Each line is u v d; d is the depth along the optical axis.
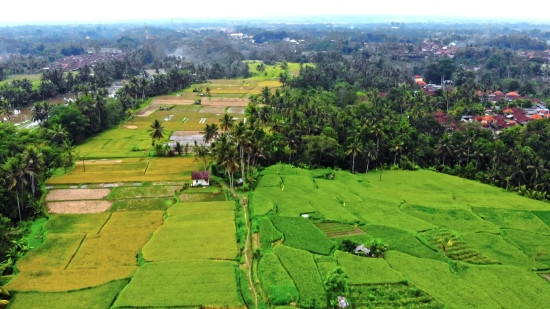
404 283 67.00
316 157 135.50
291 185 112.38
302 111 164.38
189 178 117.00
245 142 108.44
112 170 123.50
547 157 133.38
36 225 89.75
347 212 95.44
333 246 79.00
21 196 93.31
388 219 93.44
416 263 73.50
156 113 199.25
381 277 68.00
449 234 86.75
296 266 70.69
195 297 62.50
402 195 111.50
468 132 143.62
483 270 72.50
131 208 97.69
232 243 79.06
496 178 126.69
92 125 163.00
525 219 96.56
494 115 193.50
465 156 138.00
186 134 163.00
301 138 138.00
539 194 114.19
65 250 77.25
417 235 85.19
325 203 100.12
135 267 71.62
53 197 103.69
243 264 72.88
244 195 104.88
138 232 84.81
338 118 154.75
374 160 139.00
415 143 146.62
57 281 67.00
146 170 123.62
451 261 75.19
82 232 84.81
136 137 159.75
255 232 84.06
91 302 61.75
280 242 80.00
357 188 115.81
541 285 68.12
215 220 89.38
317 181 119.44
